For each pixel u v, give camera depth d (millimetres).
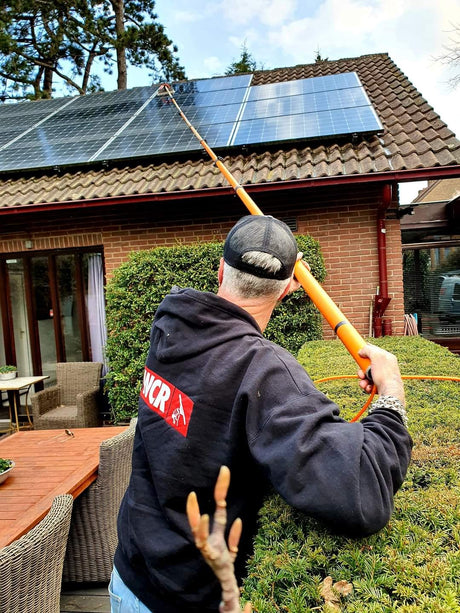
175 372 983
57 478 2480
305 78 7855
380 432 860
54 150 6395
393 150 4879
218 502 551
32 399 5051
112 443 2580
